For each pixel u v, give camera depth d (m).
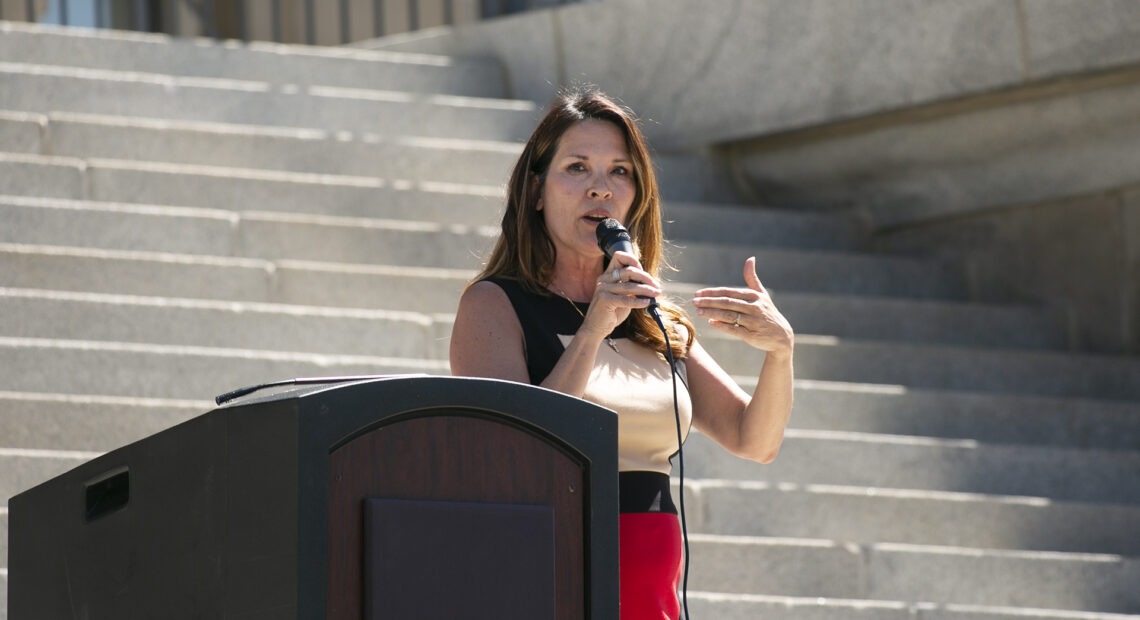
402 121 23.27
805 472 17.12
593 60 24.78
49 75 21.20
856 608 14.70
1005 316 21.72
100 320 16.39
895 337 21.06
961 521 16.75
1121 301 21.64
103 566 7.52
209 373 15.95
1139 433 19.62
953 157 22.45
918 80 21.98
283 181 20.06
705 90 23.88
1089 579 16.17
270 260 18.84
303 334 17.11
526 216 9.30
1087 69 20.64
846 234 23.38
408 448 6.75
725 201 23.95
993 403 19.00
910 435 18.53
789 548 15.41
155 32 28.19
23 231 17.77
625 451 8.79
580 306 9.16
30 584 8.12
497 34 25.59
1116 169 21.36
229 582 6.66
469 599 6.74
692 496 15.92
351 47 26.83
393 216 20.52
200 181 19.61
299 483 6.42
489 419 6.93
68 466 13.91
